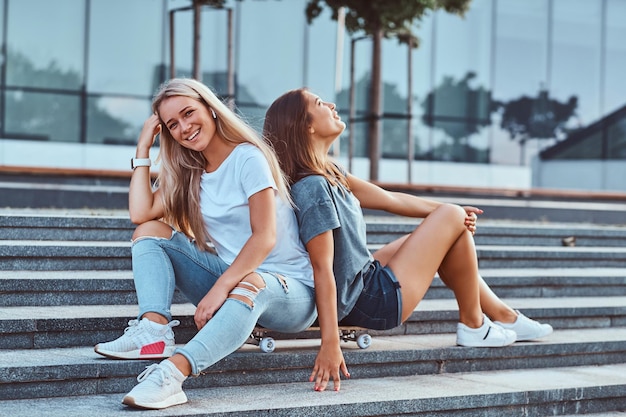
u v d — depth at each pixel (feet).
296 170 12.82
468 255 14.10
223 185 12.30
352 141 40.40
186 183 12.55
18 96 43.29
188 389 12.21
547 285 20.24
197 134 12.07
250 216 11.90
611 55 54.90
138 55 45.19
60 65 43.96
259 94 47.06
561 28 53.72
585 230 25.44
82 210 27.30
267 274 11.87
